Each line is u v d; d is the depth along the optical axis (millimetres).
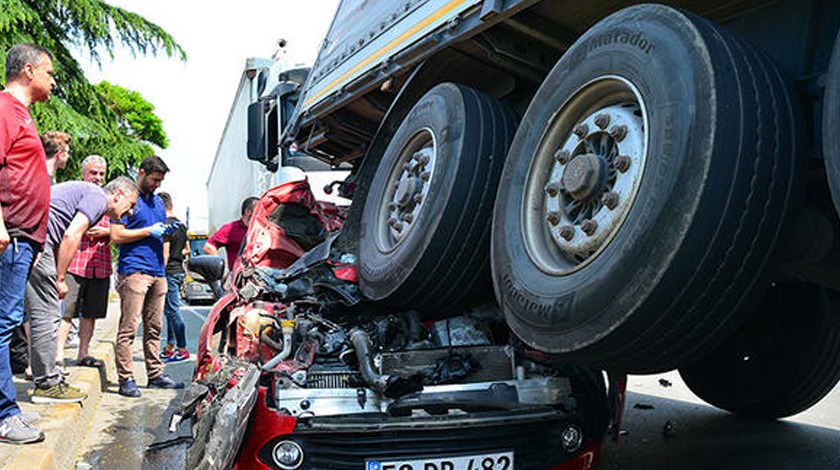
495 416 2965
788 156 2223
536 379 3176
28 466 3551
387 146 4281
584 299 2406
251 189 10055
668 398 5785
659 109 2314
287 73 7527
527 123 3002
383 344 3500
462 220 3303
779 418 4895
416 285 3439
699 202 2135
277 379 3066
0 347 3920
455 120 3424
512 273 2852
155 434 5164
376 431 2875
